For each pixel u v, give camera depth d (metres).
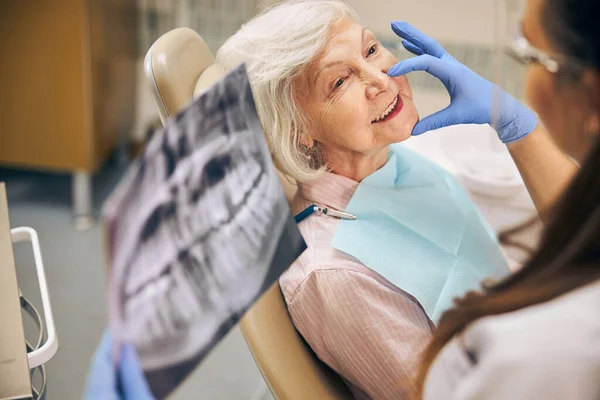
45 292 0.85
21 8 1.92
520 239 0.76
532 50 0.56
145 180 0.54
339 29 0.93
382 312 0.90
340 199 0.99
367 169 1.00
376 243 0.95
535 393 0.54
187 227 0.57
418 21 2.24
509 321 0.57
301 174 0.98
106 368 0.53
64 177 2.45
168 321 0.54
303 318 0.94
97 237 2.13
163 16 2.43
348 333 0.91
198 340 0.56
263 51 0.92
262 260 0.64
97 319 1.79
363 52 0.94
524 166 1.01
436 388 0.62
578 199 0.50
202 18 2.42
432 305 0.93
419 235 0.98
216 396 1.59
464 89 1.02
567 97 0.54
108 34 2.13
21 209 2.23
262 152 0.69
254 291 0.62
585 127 0.54
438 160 1.26
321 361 0.99
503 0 0.62
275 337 0.91
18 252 2.02
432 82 2.09
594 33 0.50
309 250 0.95
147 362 0.53
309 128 0.96
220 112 0.63
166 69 0.94
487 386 0.56
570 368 0.54
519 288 0.55
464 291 0.96
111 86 2.22
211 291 0.58
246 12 2.38
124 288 0.52
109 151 2.31
